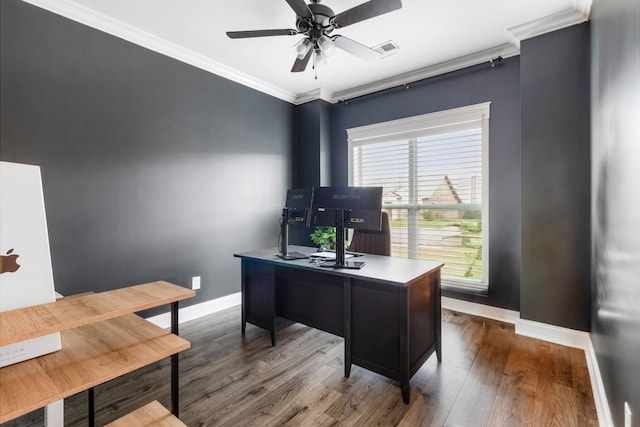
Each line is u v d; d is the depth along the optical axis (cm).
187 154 321
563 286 256
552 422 169
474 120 330
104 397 192
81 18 248
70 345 117
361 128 417
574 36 250
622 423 132
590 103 237
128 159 277
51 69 235
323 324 244
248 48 311
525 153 271
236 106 370
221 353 250
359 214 222
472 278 338
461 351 249
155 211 296
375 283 200
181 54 312
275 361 237
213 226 345
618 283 143
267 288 269
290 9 247
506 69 311
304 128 445
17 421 176
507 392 195
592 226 229
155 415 117
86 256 252
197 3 240
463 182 343
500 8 247
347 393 197
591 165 233
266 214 405
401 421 171
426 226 369
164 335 126
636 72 114
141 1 238
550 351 246
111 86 266
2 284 100
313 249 308
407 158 383
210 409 181
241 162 375
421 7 246
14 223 104
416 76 366
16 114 220
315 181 433
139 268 284
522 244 273
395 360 192
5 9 215
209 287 341
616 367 144
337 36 228
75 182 246
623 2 134
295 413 178
